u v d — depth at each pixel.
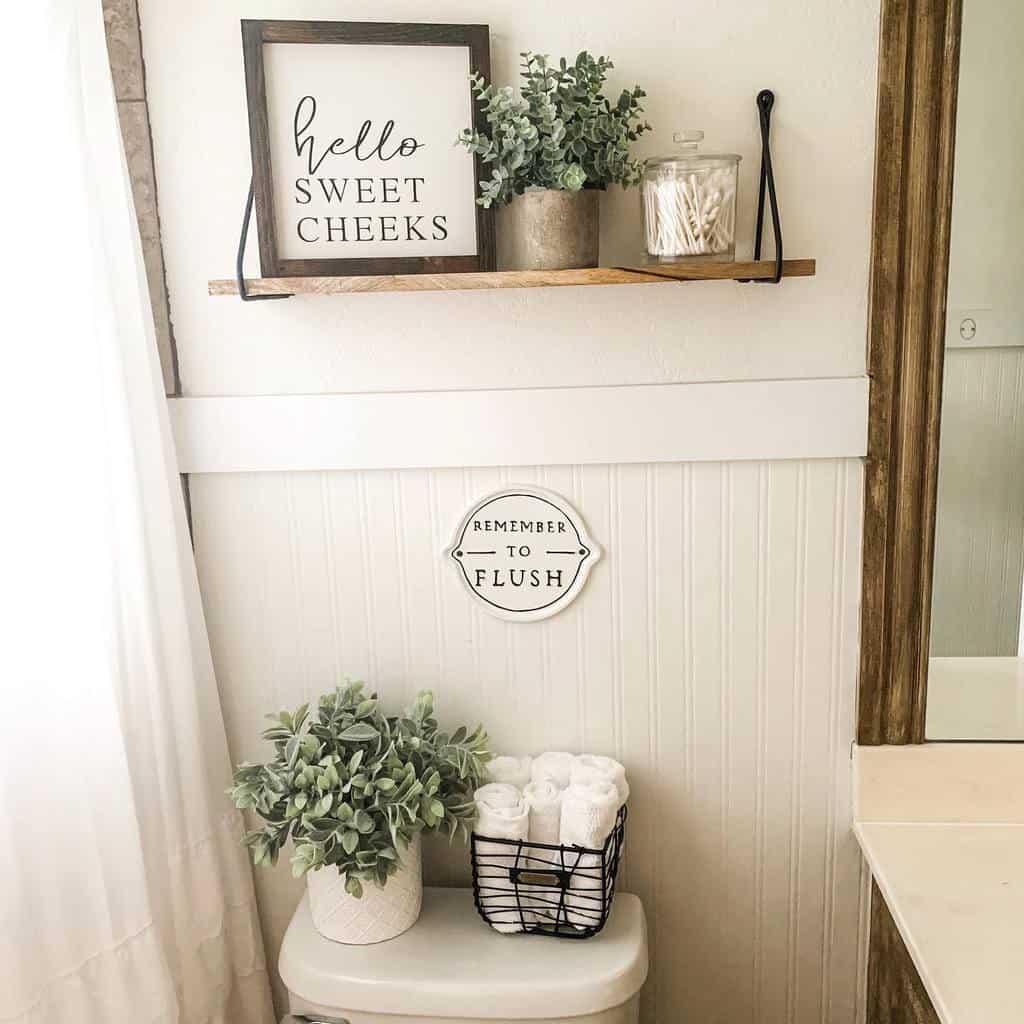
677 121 1.27
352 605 1.42
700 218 1.17
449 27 1.20
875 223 1.26
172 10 1.25
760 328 1.31
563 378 1.33
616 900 1.41
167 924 1.29
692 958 1.51
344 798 1.25
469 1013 1.25
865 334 1.31
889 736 1.40
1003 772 1.38
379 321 1.33
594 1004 1.25
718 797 1.45
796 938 1.49
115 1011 1.15
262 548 1.40
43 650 1.06
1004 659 1.37
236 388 1.35
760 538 1.36
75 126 1.10
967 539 1.34
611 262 1.31
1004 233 1.25
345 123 1.22
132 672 1.24
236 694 1.45
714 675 1.41
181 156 1.28
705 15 1.24
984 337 1.28
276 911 1.53
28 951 1.05
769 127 1.26
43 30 1.05
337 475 1.37
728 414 1.32
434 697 1.44
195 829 1.34
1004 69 1.21
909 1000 1.26
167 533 1.28
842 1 1.23
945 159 1.23
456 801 1.31
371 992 1.26
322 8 1.25
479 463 1.35
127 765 1.16
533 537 1.37
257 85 1.19
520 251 1.21
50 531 1.06
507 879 1.31
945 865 1.29
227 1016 1.43
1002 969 1.08
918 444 1.31
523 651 1.42
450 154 1.23
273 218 1.23
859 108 1.25
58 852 1.09
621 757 1.45
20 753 1.04
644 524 1.37
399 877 1.32
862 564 1.36
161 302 1.31
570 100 1.17
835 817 1.45
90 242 1.14
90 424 1.13
